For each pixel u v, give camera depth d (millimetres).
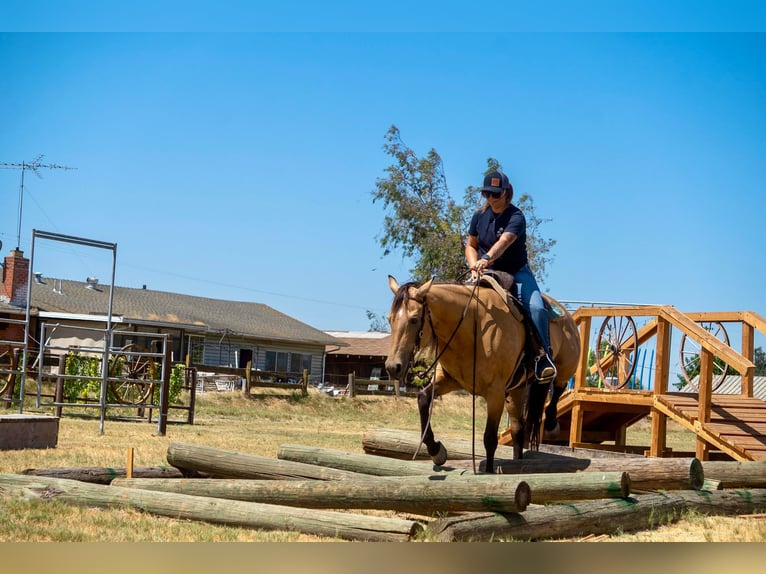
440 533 5664
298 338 47031
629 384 12562
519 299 8109
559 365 9086
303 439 15383
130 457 7926
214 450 8070
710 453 11836
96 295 42781
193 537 5754
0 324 31969
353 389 34469
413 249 40500
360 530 5836
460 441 9414
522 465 8125
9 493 6973
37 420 11148
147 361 19469
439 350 7340
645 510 6852
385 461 8203
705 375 10742
